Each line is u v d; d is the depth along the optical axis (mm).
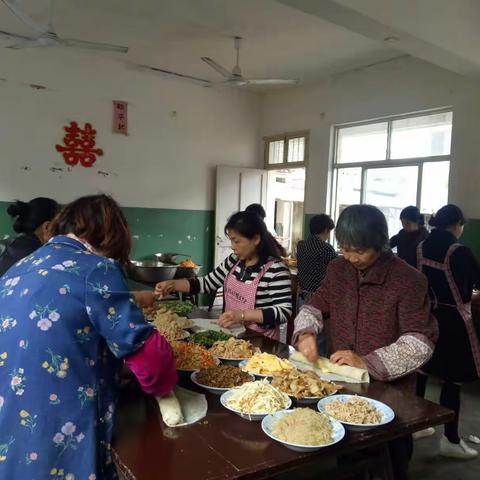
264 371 1614
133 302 1163
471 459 2717
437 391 3684
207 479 1011
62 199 5371
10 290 1146
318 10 3064
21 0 3988
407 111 5082
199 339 1970
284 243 7082
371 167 5570
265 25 4410
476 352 2604
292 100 6441
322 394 1436
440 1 3525
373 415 1289
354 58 5234
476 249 4469
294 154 6484
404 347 1548
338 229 1612
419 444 2883
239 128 6750
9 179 5035
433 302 2672
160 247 6156
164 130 6066
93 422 1107
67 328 1078
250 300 2287
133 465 1062
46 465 1055
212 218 6582
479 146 4457
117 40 4887
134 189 5887
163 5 4070
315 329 1821
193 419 1290
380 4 3160
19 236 2373
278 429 1206
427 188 4996
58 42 3801
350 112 5684
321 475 1477
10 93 4984
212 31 4590
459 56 3705
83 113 5438
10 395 1062
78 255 1151
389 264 1673
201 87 6340
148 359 1161
